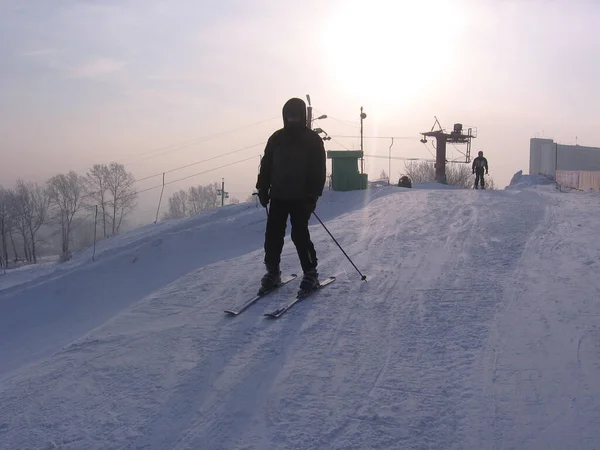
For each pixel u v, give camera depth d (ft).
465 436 10.95
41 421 12.05
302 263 20.16
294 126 19.61
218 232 44.27
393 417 11.62
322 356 14.65
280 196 19.83
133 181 184.96
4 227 173.88
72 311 32.19
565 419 11.44
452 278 21.86
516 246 28.66
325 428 11.28
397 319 17.22
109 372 14.25
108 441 11.17
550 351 14.67
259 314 18.06
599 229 34.47
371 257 26.55
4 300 34.78
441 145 144.56
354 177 70.23
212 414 12.01
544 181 136.77
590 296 19.19
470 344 15.23
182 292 21.02
